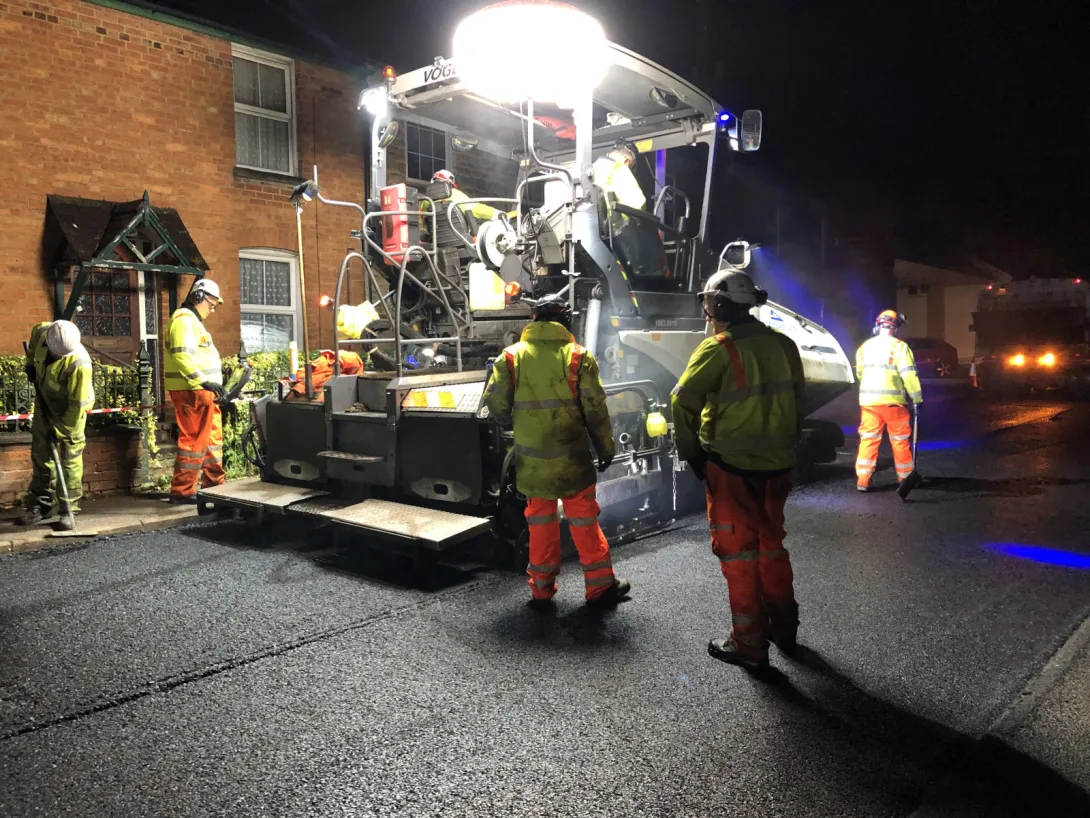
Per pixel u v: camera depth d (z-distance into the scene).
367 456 6.23
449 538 5.20
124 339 10.21
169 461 9.02
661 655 4.22
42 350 6.88
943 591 5.22
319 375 7.36
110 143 9.92
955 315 35.94
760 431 4.05
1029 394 18.80
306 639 4.47
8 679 3.99
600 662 4.13
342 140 12.24
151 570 5.80
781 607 4.23
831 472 9.58
